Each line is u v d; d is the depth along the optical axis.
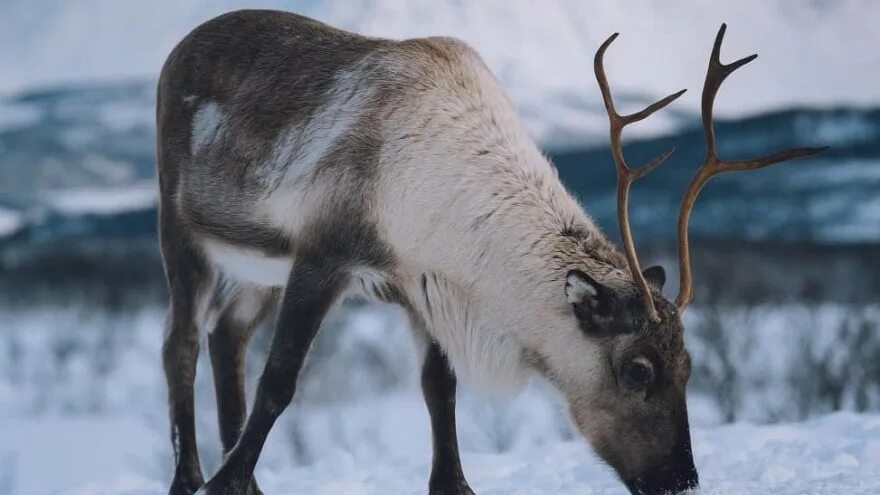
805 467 12.37
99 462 31.75
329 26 13.57
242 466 11.89
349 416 33.69
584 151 99.31
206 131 13.34
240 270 13.30
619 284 11.27
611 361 11.10
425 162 12.02
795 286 46.88
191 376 13.43
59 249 82.00
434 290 12.21
